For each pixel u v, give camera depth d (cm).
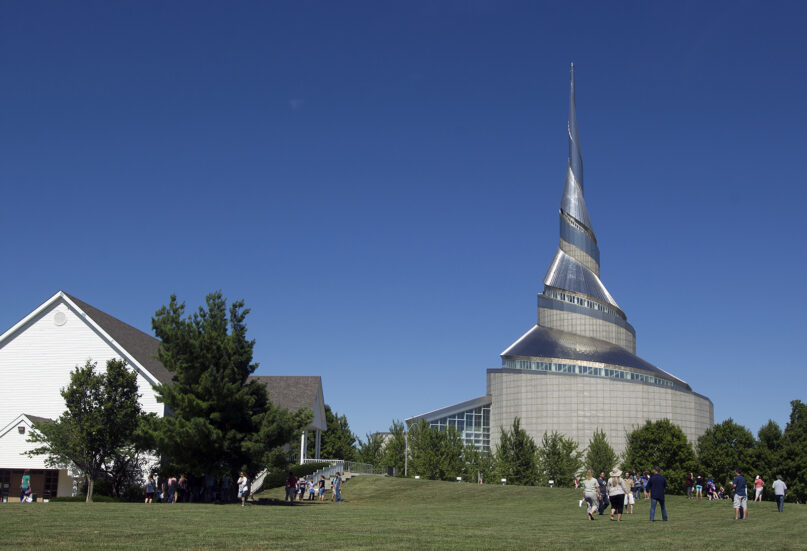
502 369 11469
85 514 2800
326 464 6825
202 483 4966
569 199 12731
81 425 4531
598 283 12244
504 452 9138
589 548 1911
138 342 6053
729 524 2981
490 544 1952
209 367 4462
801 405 10488
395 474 9562
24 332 5728
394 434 9888
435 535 2197
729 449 8900
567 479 8988
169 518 2691
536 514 3678
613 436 10569
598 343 11438
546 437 9738
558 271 12331
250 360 4712
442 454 9025
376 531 2303
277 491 5912
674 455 8631
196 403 4312
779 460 8675
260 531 2203
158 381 5491
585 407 10681
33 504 3662
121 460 4953
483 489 5900
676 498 5325
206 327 4612
